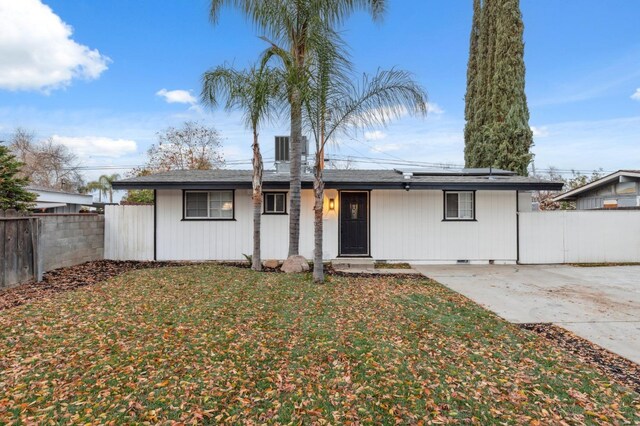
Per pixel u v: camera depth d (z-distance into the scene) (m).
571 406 2.52
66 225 8.12
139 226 9.66
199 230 9.63
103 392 2.58
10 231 5.78
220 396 2.58
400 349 3.46
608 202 13.24
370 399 2.58
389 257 9.62
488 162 15.52
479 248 9.62
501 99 15.45
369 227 9.63
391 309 4.88
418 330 4.03
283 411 2.42
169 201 9.62
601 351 3.58
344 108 6.32
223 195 9.67
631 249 9.70
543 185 8.89
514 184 8.91
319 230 6.55
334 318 4.42
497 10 15.66
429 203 9.63
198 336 3.68
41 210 13.24
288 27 7.01
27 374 2.81
